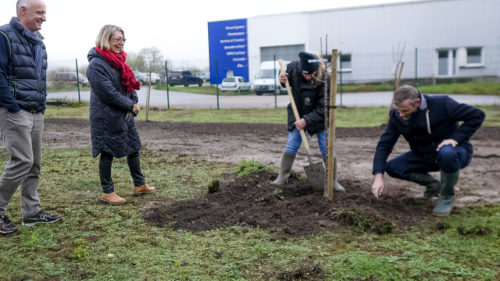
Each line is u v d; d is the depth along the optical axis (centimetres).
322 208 439
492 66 2664
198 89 2995
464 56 2694
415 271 316
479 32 2647
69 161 687
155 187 540
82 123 1270
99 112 437
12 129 361
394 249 359
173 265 322
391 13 2755
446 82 2734
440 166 434
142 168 650
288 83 493
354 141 930
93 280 297
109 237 373
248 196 487
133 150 486
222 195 493
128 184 554
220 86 3011
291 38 2988
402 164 480
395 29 2761
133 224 405
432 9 2686
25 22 365
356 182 572
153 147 843
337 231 393
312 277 310
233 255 341
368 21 2803
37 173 398
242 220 413
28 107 367
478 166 680
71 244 357
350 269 319
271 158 741
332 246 363
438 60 2755
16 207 449
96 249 347
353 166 680
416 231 401
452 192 449
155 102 2100
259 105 2067
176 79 3331
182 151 801
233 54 3130
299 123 479
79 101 1978
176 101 2341
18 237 368
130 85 452
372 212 416
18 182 370
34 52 373
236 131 1098
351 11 2823
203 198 488
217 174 612
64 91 2262
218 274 310
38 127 389
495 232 394
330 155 446
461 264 333
